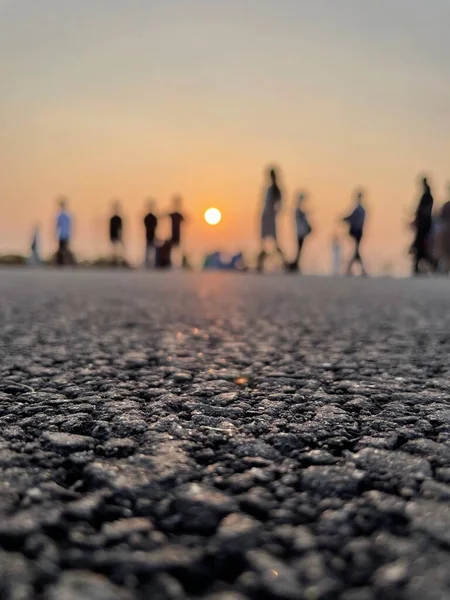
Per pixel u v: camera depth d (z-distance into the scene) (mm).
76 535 614
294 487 750
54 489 730
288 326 2859
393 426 1040
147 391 1320
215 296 5027
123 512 670
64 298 4559
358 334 2551
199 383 1423
